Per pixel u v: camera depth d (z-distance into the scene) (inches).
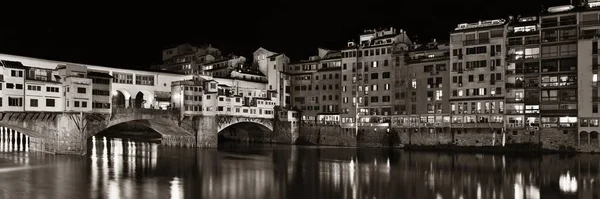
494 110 3838.6
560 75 3649.1
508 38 3828.7
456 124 3937.0
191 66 5684.1
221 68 5285.4
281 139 4832.7
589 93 3457.2
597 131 3425.2
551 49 3673.7
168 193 1980.8
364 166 2898.6
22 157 3080.7
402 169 2753.4
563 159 3184.1
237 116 4458.7
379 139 4352.9
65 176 2365.9
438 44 4377.5
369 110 4606.3
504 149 3720.5
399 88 4441.4
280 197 1935.3
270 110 4884.4
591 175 2501.2
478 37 3951.8
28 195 1910.7
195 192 2007.9
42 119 3203.7
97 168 2655.0
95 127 3430.1
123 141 4891.7
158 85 4215.1
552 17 3668.8
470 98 3937.0
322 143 4680.1
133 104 4010.8
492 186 2193.7
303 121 4909.0
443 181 2330.2
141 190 2036.2
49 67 3417.8
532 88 3732.8
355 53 4746.6
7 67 2999.5
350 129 4520.2
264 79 5260.8
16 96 3036.4
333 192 2047.2
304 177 2444.6
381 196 1969.7
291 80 5344.5
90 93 3368.6
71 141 3257.9
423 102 4286.4
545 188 2144.4
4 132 4215.1
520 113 3740.2
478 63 3932.1
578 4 3791.8
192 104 4128.9
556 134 3575.3
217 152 3767.2
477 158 3321.9
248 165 2920.8
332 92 5044.3
